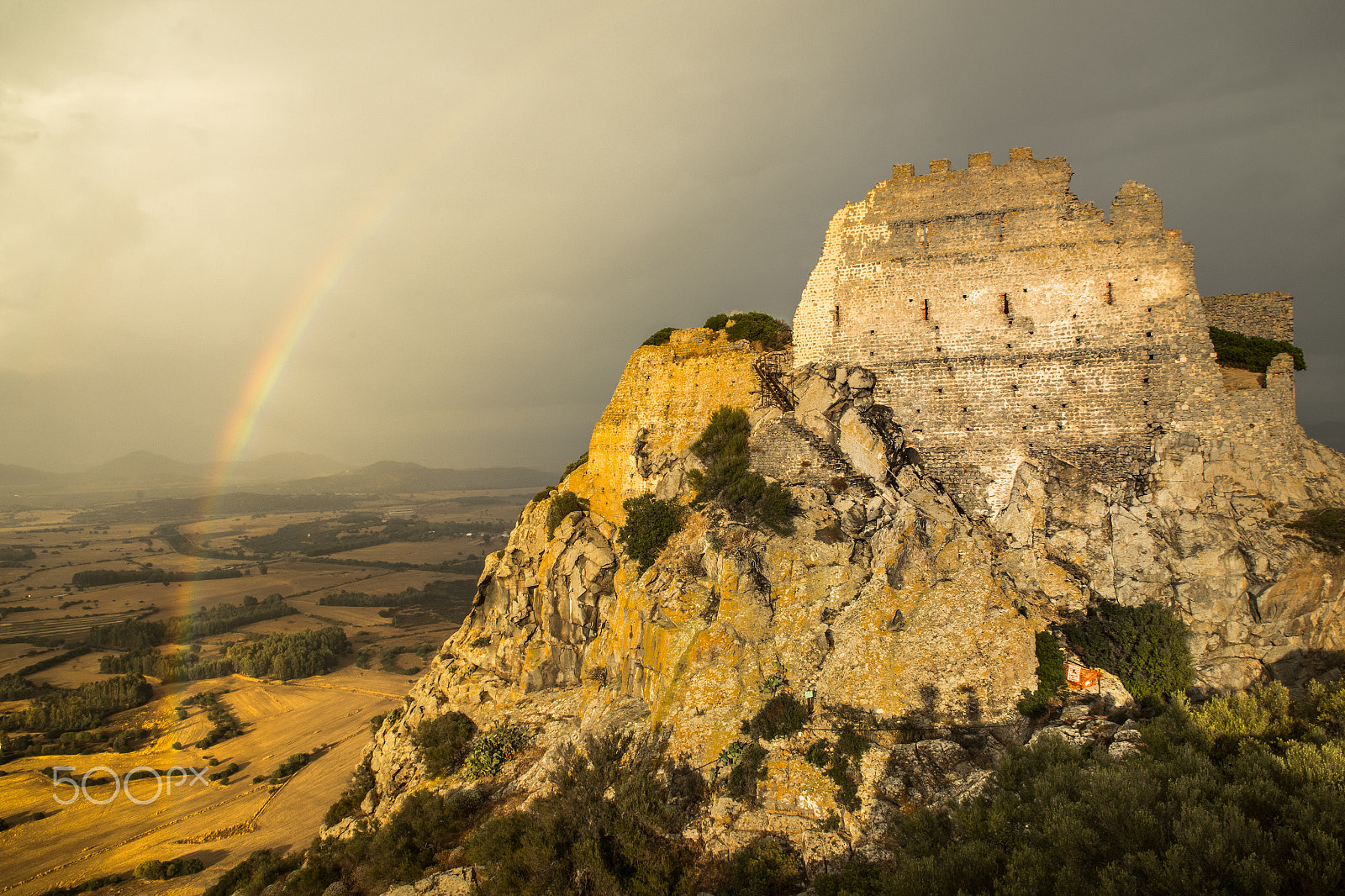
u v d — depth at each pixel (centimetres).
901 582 3681
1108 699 3197
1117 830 2048
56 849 9000
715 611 3884
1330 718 2544
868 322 4516
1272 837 1864
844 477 4300
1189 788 2112
